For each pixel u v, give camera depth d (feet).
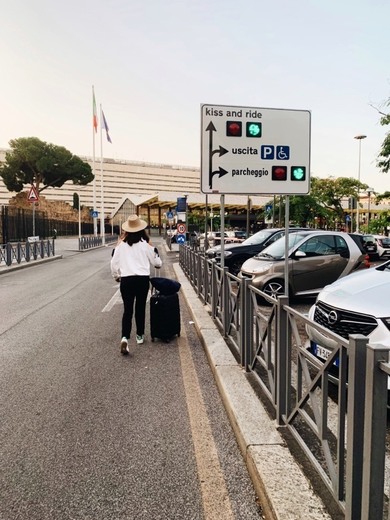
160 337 20.11
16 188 225.56
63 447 10.49
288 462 8.83
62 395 13.76
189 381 15.01
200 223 207.10
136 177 408.26
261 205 209.46
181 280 41.81
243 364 14.98
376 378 5.81
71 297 33.58
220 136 18.53
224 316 19.24
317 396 9.40
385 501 7.60
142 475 9.29
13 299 32.76
